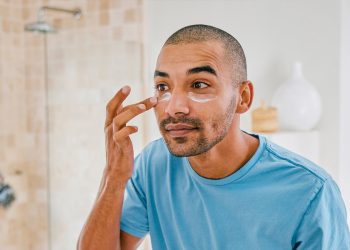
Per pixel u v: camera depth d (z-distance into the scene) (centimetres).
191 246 83
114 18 210
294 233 74
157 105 72
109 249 83
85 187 219
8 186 236
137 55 202
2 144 233
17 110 238
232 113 72
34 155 241
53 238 231
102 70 212
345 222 74
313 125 173
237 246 77
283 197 74
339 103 170
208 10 194
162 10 202
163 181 86
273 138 160
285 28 179
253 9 185
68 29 222
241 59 73
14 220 242
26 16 238
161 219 87
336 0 168
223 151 75
